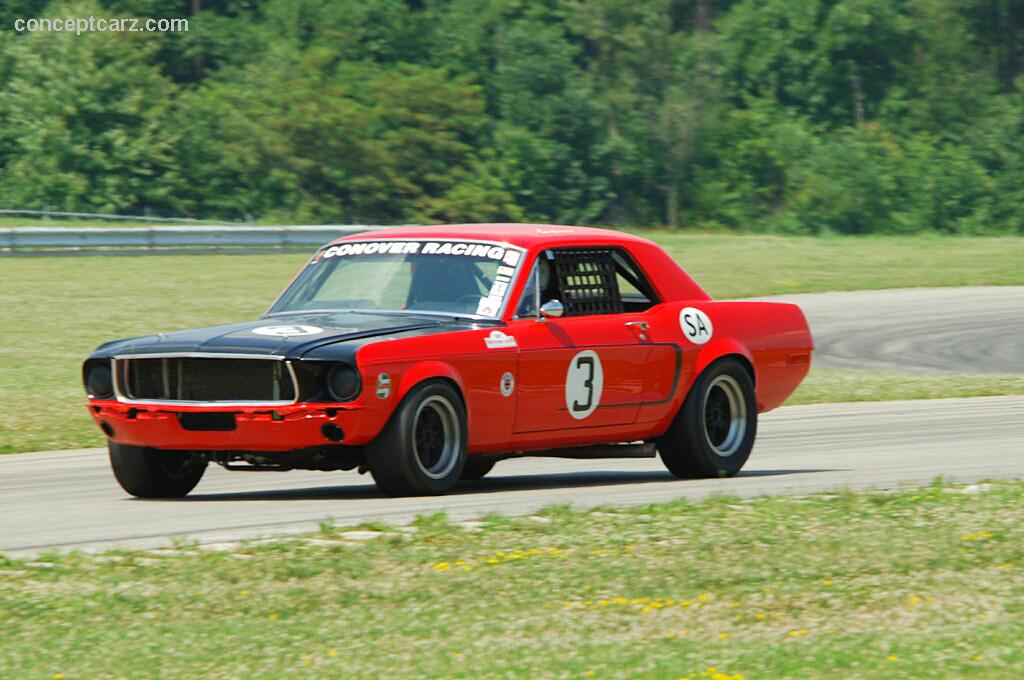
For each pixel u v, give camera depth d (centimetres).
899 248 12756
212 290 8012
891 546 1834
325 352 2120
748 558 1761
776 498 2214
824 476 2623
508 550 1797
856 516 2053
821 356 6419
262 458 2195
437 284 2417
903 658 1339
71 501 2361
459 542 1838
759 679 1273
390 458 2177
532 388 2344
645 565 1717
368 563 1709
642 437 2573
